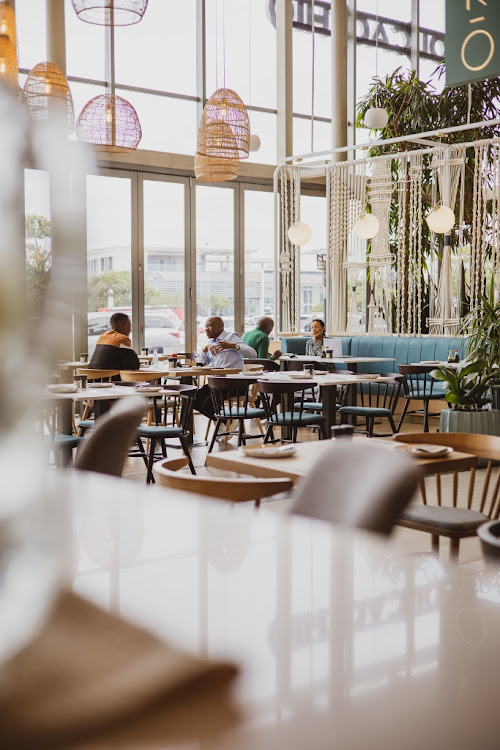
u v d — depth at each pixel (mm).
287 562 973
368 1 13805
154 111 11602
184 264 11844
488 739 482
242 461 3018
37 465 838
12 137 705
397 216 12047
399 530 4977
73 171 733
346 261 11648
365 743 479
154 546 1056
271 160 12930
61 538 1072
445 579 892
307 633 693
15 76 4715
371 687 569
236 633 697
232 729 503
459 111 11992
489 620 731
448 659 625
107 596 811
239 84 12477
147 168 11383
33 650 653
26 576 824
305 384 6520
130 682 589
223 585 862
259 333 10062
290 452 3137
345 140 12836
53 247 711
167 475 2527
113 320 7492
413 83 12164
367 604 788
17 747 491
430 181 11828
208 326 9039
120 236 11211
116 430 2707
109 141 7484
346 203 11531
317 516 2076
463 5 5855
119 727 512
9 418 757
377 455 2010
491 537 1544
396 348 10867
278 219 12562
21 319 685
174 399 8016
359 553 1028
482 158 10031
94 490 1572
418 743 478
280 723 512
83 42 10922
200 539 1111
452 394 6734
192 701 551
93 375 7086
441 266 10969
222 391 7305
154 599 799
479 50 5793
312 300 13500
